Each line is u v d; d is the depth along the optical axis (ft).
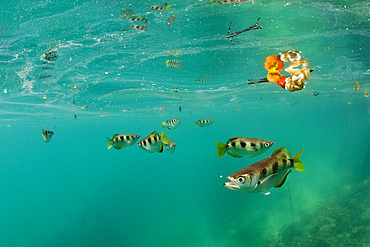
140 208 123.54
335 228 50.52
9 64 27.55
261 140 6.31
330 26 23.54
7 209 159.53
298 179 97.19
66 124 103.81
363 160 86.74
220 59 32.30
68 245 94.27
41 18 19.11
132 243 89.40
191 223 91.66
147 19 20.75
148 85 44.96
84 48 25.77
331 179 90.48
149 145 11.68
